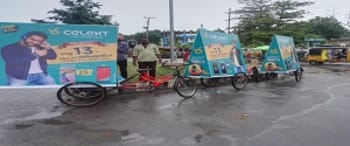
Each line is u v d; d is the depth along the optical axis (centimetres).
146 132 613
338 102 923
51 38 816
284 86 1312
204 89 1183
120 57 1071
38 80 809
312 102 923
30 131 616
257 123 679
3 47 787
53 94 998
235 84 1202
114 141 561
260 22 4444
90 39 845
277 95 1057
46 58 813
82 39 839
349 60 3134
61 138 576
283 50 1558
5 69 789
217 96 1023
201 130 627
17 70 796
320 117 730
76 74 837
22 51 798
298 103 907
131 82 985
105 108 818
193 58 1212
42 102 880
